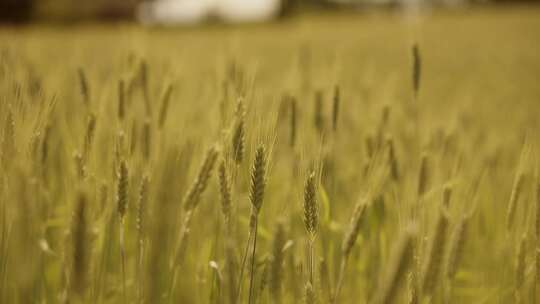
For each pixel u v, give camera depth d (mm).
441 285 1703
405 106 2711
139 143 1745
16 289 1483
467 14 34656
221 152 1538
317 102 1908
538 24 23578
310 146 1843
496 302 1796
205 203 1769
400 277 1354
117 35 12883
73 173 1628
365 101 2855
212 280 1610
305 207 1504
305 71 2520
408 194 1771
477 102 4375
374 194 1790
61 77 2184
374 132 1952
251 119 1555
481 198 1974
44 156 1732
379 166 1831
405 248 1356
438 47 15391
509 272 1771
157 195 1530
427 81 6914
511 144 2650
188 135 1796
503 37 18547
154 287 1529
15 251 1490
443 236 1489
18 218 1429
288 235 1714
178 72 2182
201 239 1770
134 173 1711
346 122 2365
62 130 1938
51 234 1811
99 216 1628
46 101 1607
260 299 1634
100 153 1771
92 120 1648
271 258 1574
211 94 2143
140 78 1913
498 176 2119
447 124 2426
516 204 1682
